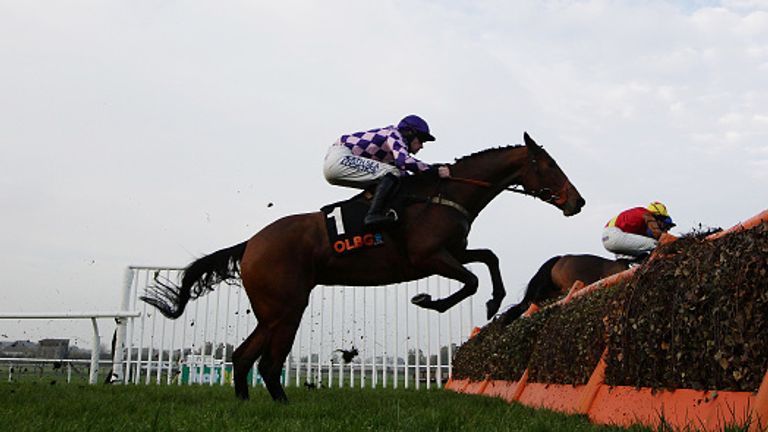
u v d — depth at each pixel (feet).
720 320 7.13
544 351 13.39
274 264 12.75
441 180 13.15
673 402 7.95
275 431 7.61
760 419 6.11
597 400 10.15
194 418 8.80
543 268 19.61
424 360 28.81
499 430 7.86
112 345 23.75
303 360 27.96
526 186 13.64
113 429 7.74
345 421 8.32
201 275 14.07
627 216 18.21
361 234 12.72
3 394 13.01
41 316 22.27
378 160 13.65
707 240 8.13
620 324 9.32
